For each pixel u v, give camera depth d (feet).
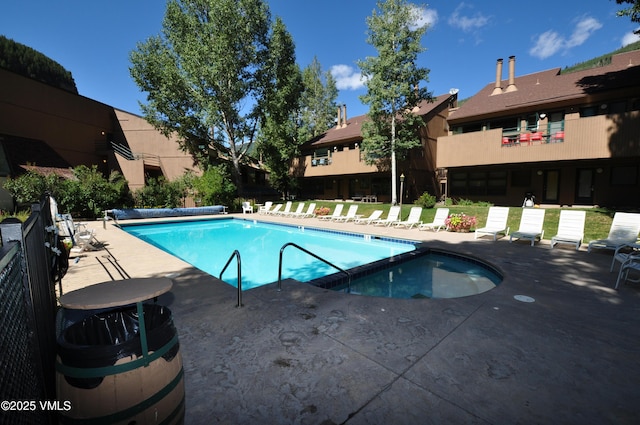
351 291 19.22
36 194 48.39
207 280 16.56
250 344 9.55
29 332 4.62
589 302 13.37
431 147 72.84
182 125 71.05
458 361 8.68
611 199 44.37
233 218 60.44
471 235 33.55
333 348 9.34
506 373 8.13
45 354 5.72
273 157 85.56
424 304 13.05
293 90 78.28
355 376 7.95
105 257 23.02
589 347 9.50
